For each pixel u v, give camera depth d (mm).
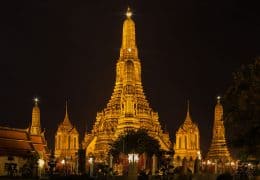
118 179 75750
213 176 73062
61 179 70375
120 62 170625
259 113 56531
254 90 57219
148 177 72125
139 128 136000
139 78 168375
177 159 162625
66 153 180250
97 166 110188
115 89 170250
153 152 114500
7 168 106250
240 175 72312
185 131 179875
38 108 166750
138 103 161750
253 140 57500
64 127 184000
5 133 112875
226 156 167375
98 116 175375
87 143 171000
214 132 175250
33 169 102500
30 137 122188
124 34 172875
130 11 175750
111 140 158500
